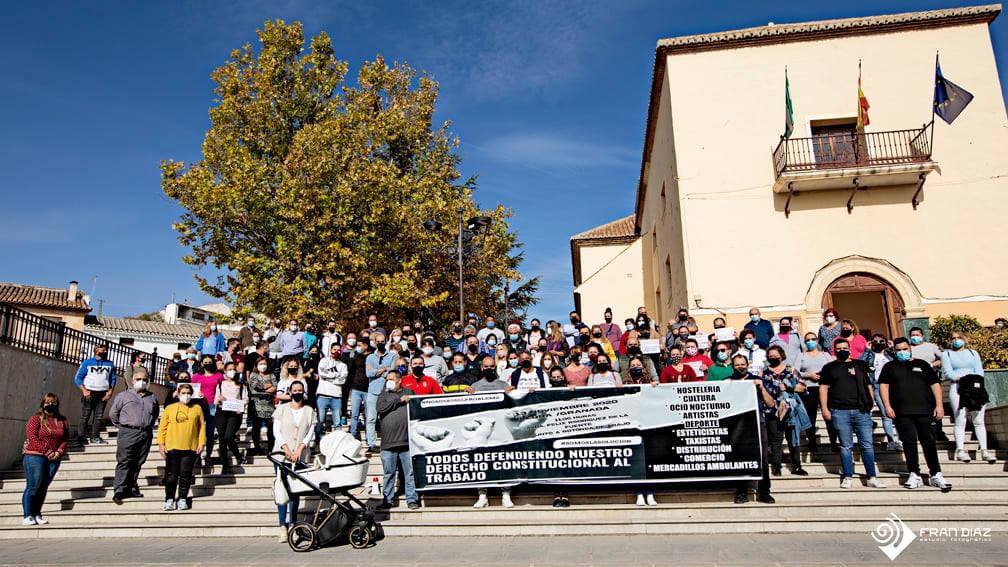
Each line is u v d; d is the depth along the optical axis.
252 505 9.13
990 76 16.39
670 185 18.53
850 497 8.39
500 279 24.97
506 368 11.67
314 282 20.03
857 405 8.71
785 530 7.51
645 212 27.23
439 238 22.50
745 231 16.41
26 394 11.66
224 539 7.96
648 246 26.81
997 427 10.01
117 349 15.85
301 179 20.47
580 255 29.30
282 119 23.62
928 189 16.11
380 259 21.00
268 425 11.25
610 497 8.87
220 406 10.41
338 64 24.83
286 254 20.20
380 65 25.72
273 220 20.73
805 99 16.88
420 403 9.05
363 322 21.78
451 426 8.95
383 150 25.53
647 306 27.70
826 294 15.94
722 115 17.06
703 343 12.83
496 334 14.71
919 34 16.84
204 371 11.01
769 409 8.98
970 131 16.20
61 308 30.31
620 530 7.68
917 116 16.45
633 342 12.03
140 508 9.13
